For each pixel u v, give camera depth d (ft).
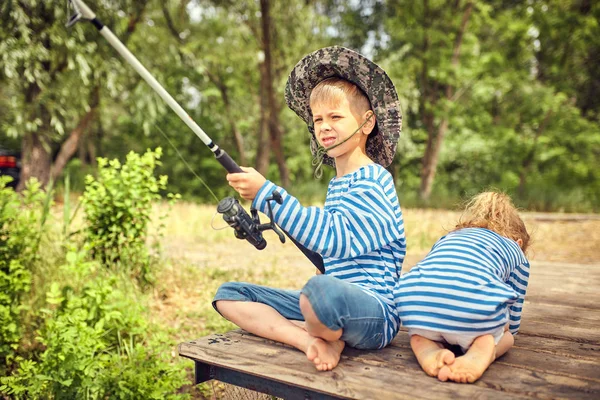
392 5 61.87
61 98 41.42
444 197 58.65
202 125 70.08
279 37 55.42
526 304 12.43
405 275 7.39
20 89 42.57
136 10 44.62
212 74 63.36
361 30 67.10
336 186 8.01
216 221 32.89
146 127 48.39
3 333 12.64
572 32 59.93
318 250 7.23
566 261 25.54
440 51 57.26
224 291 8.29
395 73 59.47
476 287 6.85
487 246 7.52
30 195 15.52
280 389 7.36
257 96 69.62
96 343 11.07
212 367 8.03
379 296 7.46
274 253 25.04
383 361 7.23
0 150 46.16
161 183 17.89
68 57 39.24
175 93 67.21
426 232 31.91
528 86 60.90
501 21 60.08
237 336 8.30
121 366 11.39
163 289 17.62
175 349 13.74
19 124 41.57
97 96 45.47
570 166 69.72
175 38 52.65
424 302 6.98
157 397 10.57
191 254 23.62
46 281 14.98
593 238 33.35
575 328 9.87
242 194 7.39
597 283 15.33
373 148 8.65
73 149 46.09
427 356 6.86
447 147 69.00
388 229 7.49
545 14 58.80
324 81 8.18
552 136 66.69
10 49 37.52
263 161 64.18
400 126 8.16
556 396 6.11
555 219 43.47
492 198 8.75
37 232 15.37
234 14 54.49
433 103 61.31
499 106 70.59
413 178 72.69
